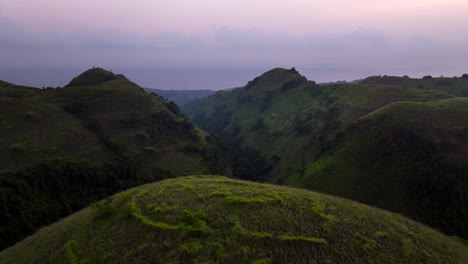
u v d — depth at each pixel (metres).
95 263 13.79
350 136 66.19
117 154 57.69
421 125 55.00
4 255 18.86
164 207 18.88
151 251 14.06
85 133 61.31
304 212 18.75
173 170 64.00
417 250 16.12
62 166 45.69
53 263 14.62
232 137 153.50
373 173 54.28
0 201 34.22
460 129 51.38
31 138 50.81
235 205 19.06
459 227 39.22
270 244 14.64
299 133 102.19
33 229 34.50
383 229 17.97
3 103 56.41
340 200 23.56
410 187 47.88
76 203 42.09
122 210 19.34
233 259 13.42
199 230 15.42
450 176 44.00
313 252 14.30
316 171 63.34
